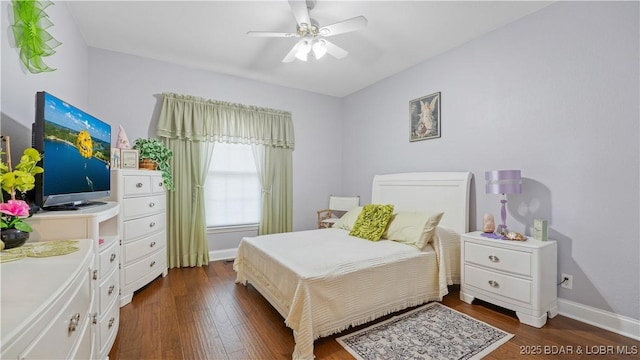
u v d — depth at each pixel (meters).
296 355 1.70
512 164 2.65
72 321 0.93
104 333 1.65
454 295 2.71
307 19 2.14
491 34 2.81
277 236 3.05
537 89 2.47
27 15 1.65
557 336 1.97
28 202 1.56
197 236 3.67
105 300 1.68
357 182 4.64
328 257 2.22
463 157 3.08
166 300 2.58
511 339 1.93
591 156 2.17
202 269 3.50
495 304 2.33
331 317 1.89
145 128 3.43
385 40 3.00
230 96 3.96
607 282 2.09
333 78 4.11
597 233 2.14
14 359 0.59
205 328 2.09
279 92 4.38
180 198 3.57
